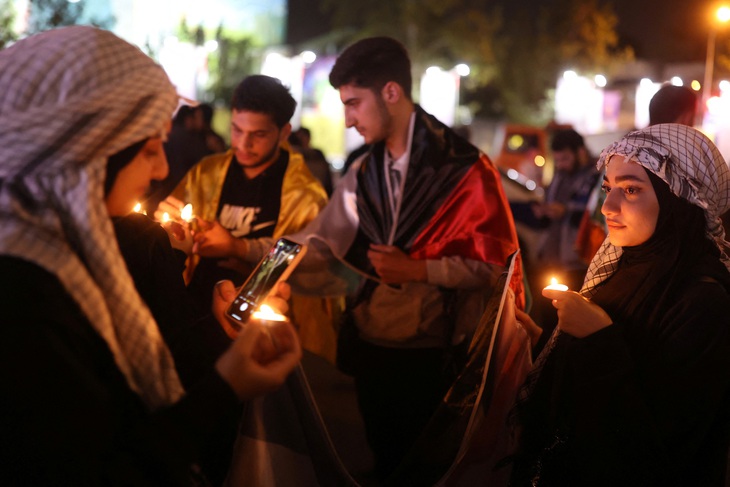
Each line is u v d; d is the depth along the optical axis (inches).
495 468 95.1
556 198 265.4
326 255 140.4
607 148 91.8
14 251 55.6
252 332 62.6
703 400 83.0
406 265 124.4
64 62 60.0
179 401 60.6
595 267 95.8
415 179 130.1
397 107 130.7
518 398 96.9
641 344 86.6
